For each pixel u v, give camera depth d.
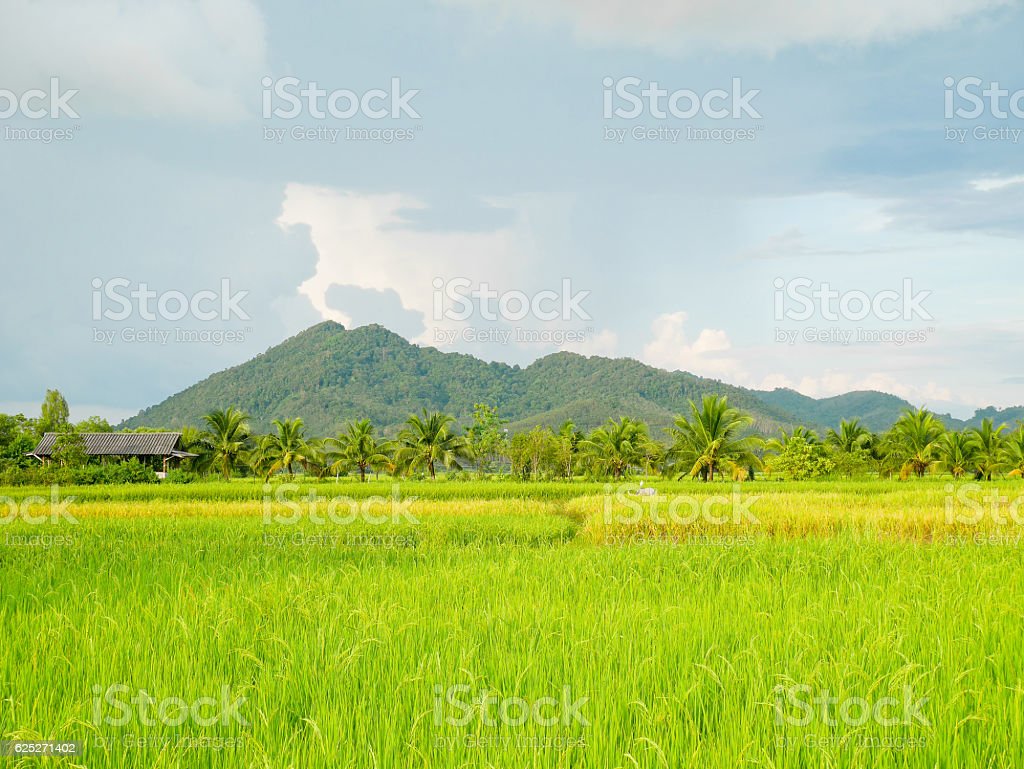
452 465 62.75
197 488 37.44
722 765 4.88
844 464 54.28
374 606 8.57
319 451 67.25
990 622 7.65
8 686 6.30
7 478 46.88
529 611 8.48
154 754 5.16
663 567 12.48
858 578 11.32
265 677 6.33
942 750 5.07
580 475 62.72
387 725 5.44
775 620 7.93
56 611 8.59
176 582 11.08
